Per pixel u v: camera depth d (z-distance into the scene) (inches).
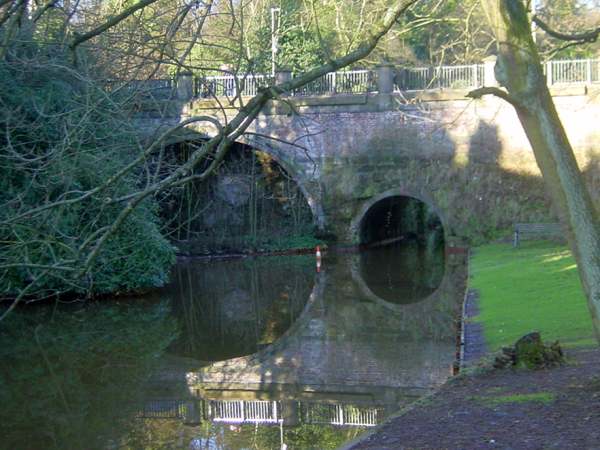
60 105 614.5
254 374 586.9
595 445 276.5
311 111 1346.0
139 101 504.7
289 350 663.8
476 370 428.8
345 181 1349.7
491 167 1280.8
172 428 462.3
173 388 556.4
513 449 283.7
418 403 376.8
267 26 671.1
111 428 464.1
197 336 752.3
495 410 339.3
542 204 1261.1
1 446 434.0
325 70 300.8
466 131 1286.9
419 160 1311.5
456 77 1291.8
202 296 991.6
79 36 289.3
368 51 309.4
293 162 1359.5
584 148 1237.7
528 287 749.9
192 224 1400.1
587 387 354.9
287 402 503.8
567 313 588.4
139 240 861.2
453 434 313.1
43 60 493.0
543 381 381.4
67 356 668.7
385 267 1219.9
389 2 595.5
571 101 1240.8
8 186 699.4
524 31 310.8
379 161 1330.0
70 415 493.4
